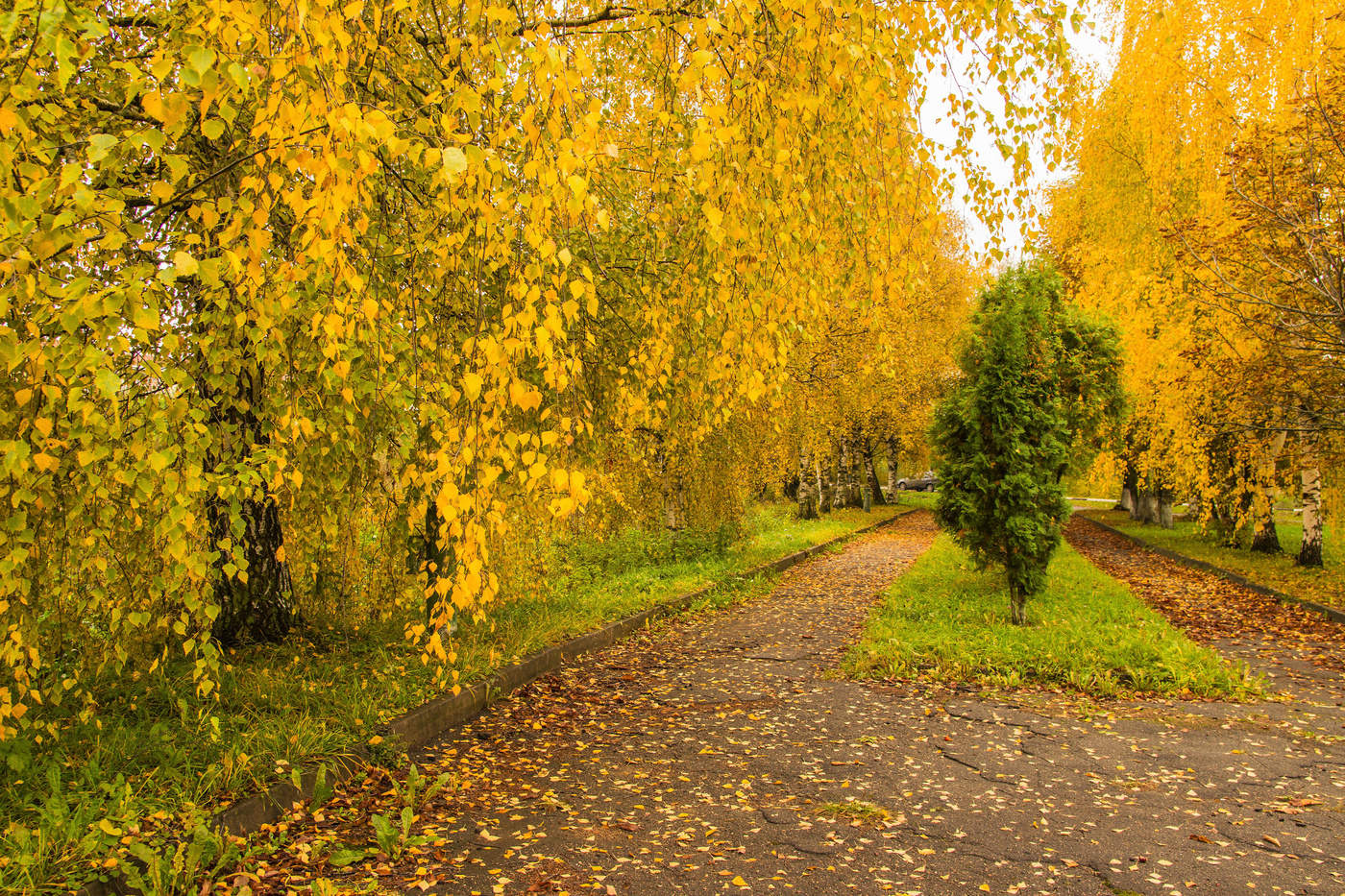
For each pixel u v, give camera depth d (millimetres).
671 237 5492
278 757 4062
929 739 5355
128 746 3965
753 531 16766
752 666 7578
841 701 6336
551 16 3619
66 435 3145
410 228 4207
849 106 3869
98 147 1921
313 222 2465
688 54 3662
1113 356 15375
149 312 2264
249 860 3252
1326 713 5859
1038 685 6793
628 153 5789
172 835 3240
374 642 6605
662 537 13844
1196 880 3311
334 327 2738
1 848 2975
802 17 3430
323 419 3984
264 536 6473
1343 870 3389
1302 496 13508
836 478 30234
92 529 3459
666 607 10234
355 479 4828
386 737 4633
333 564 5621
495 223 2756
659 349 5012
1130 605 10047
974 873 3383
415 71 4168
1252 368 10219
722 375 4223
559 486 2736
